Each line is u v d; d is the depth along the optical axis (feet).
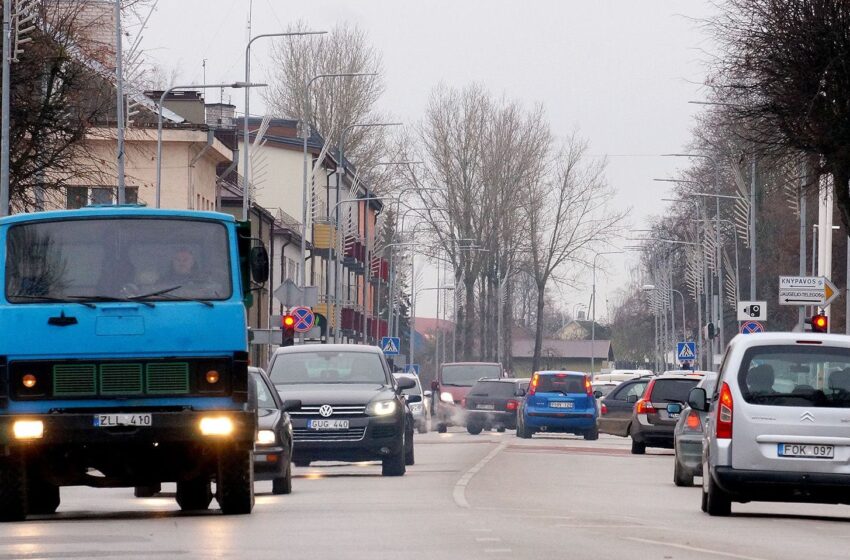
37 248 145.48
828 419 156.97
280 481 192.75
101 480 150.00
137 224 146.30
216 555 110.01
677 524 145.89
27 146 324.19
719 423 158.81
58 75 324.19
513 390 511.40
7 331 143.54
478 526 134.82
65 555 111.24
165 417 143.13
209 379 144.15
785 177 302.86
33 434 142.61
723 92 284.41
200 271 145.79
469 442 399.44
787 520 156.66
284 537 124.77
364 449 229.25
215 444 145.28
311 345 250.16
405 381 249.34
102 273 145.07
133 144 418.72
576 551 112.47
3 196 286.46
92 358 143.54
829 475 156.25
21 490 145.79
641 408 326.44
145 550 114.52
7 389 143.33
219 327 144.46
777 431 156.97
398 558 107.14
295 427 229.45
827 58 271.08
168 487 222.07
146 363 143.74
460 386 556.10
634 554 111.04
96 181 366.22
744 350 160.15
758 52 276.00
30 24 317.01
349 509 159.02
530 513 153.79
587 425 435.12
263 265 146.41
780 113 277.23
